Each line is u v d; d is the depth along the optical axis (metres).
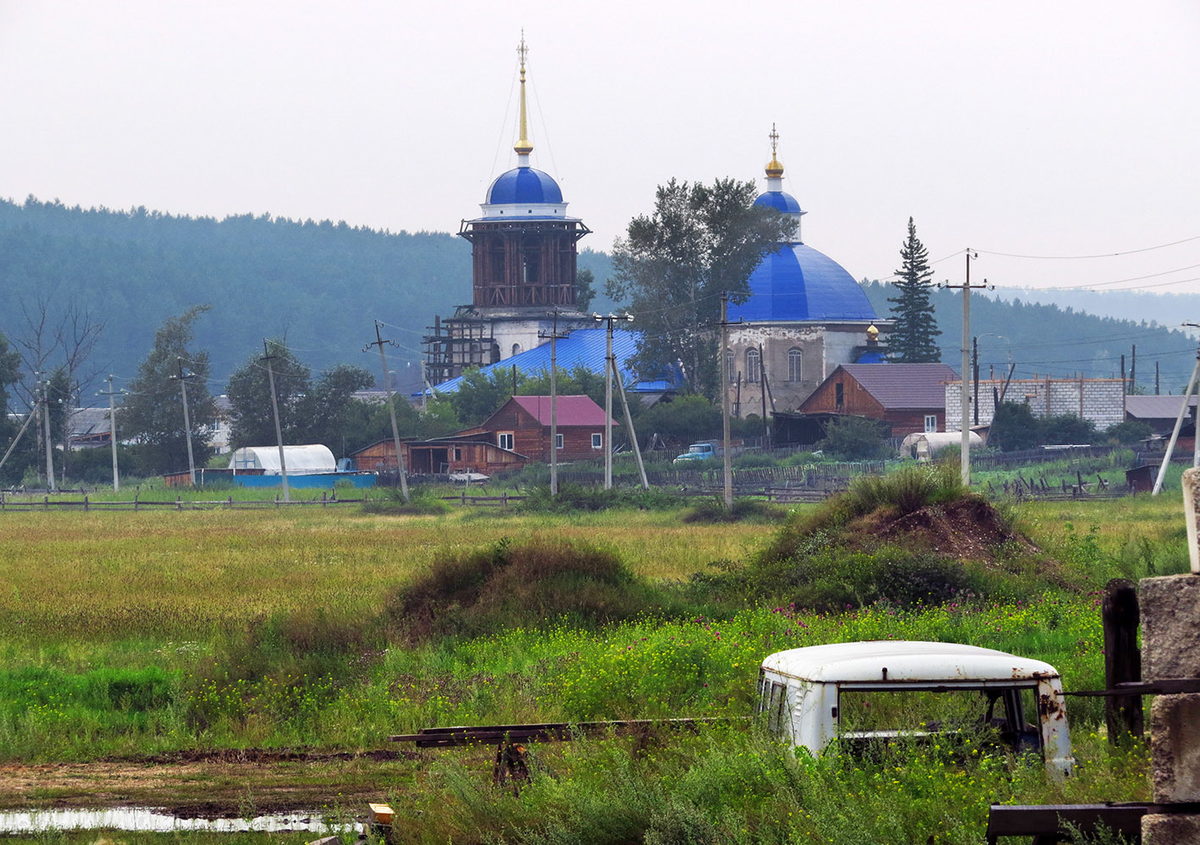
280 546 176.38
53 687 71.56
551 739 49.41
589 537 180.25
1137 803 27.03
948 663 37.31
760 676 41.28
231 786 52.34
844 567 101.94
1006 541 115.12
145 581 129.38
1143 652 24.48
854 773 35.44
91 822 47.22
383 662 77.00
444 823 40.44
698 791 37.28
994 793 33.69
